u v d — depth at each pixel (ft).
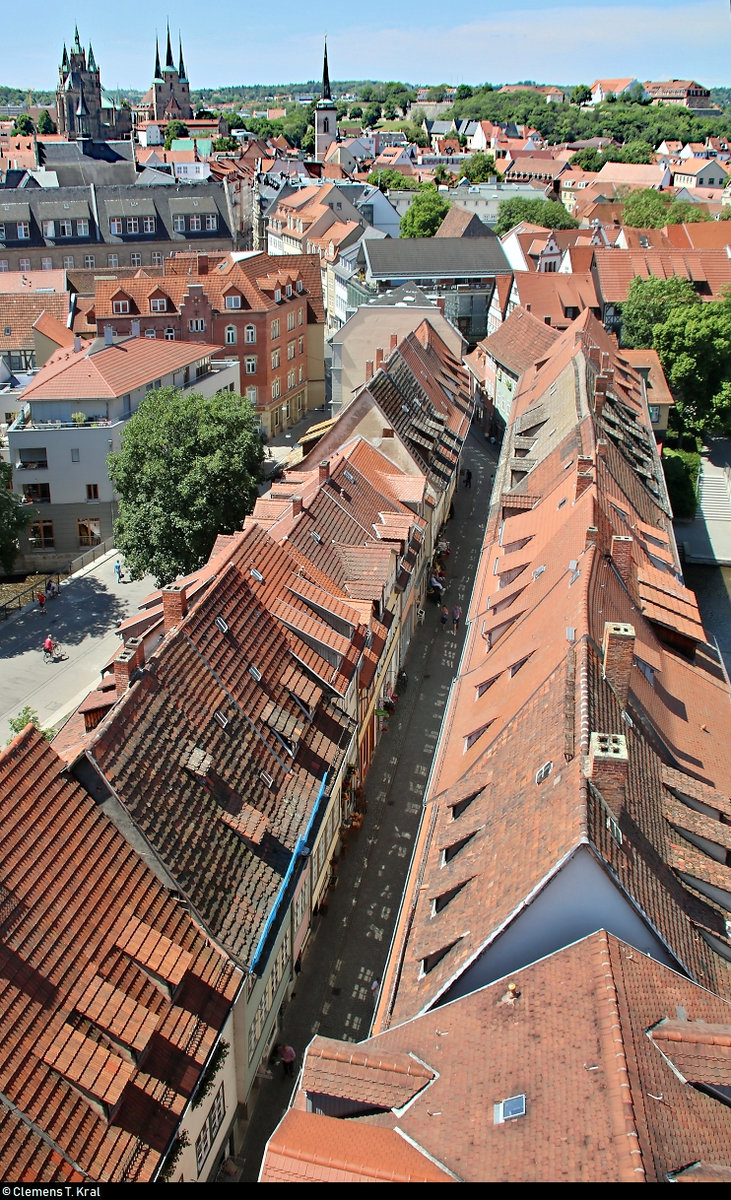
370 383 220.23
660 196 534.78
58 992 81.15
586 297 362.94
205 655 116.98
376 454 208.44
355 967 126.82
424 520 205.87
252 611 130.31
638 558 155.74
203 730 110.52
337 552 165.37
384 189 644.27
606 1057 69.15
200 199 430.20
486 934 84.38
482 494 281.33
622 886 81.76
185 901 96.12
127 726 99.71
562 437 195.31
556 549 139.03
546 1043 73.87
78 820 91.04
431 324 294.05
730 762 122.83
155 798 98.27
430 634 208.03
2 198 410.72
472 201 595.47
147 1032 83.20
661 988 79.00
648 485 201.46
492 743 111.45
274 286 321.52
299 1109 75.66
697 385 310.65
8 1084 74.23
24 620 220.23
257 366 318.45
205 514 200.13
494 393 324.60
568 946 80.38
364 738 158.61
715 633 224.12
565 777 90.02
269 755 119.34
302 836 115.55
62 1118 76.07
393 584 171.42
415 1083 78.33
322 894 135.85
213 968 95.40
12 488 238.68
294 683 129.29
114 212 416.05
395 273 387.96
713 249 382.63
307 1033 117.29
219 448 203.82
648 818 97.04
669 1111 68.03
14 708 186.70
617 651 103.04
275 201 551.59
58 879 86.28
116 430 242.37
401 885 140.77
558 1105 68.39
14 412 273.33
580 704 95.35
